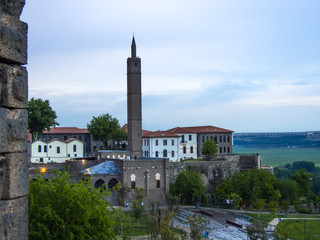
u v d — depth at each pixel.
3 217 8.80
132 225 67.56
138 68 109.81
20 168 9.29
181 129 132.75
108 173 87.94
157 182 93.19
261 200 89.06
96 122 129.50
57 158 116.56
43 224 27.05
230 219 80.69
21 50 9.34
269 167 132.62
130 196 88.19
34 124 117.50
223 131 133.12
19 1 9.36
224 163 114.81
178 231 65.75
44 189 30.66
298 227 76.94
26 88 9.60
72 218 29.69
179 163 107.81
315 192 161.25
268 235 58.22
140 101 109.44
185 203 98.31
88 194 32.06
